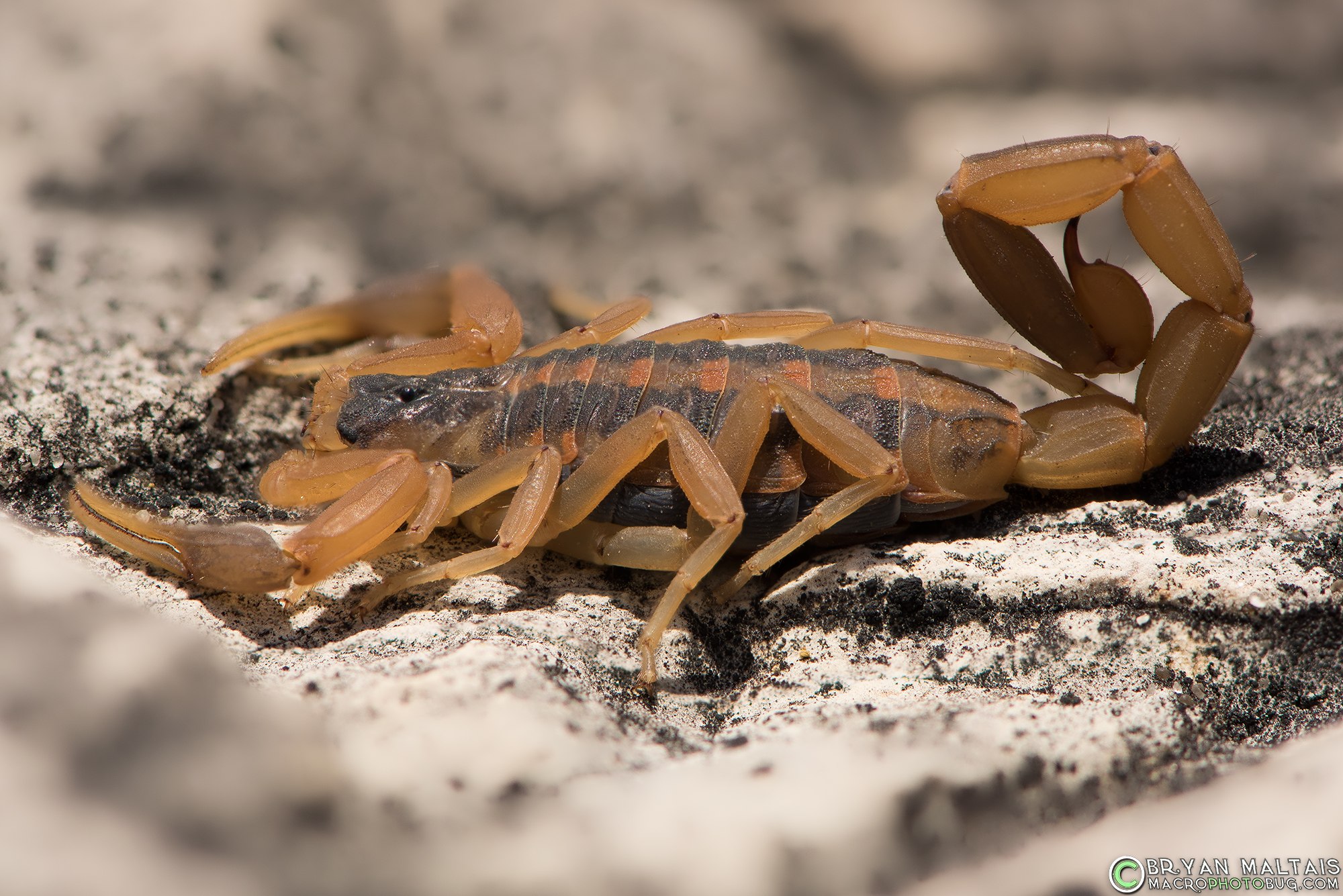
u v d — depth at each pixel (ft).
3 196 0.76
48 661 0.65
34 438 0.70
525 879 0.65
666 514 0.69
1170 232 0.68
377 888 0.65
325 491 0.68
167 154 0.78
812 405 0.68
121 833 0.65
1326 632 0.67
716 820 0.65
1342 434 0.70
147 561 0.68
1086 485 0.69
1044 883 0.65
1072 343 0.69
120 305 0.73
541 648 0.67
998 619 0.68
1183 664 0.68
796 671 0.68
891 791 0.65
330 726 0.65
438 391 0.69
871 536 0.69
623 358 0.69
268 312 0.74
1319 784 0.65
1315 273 0.78
